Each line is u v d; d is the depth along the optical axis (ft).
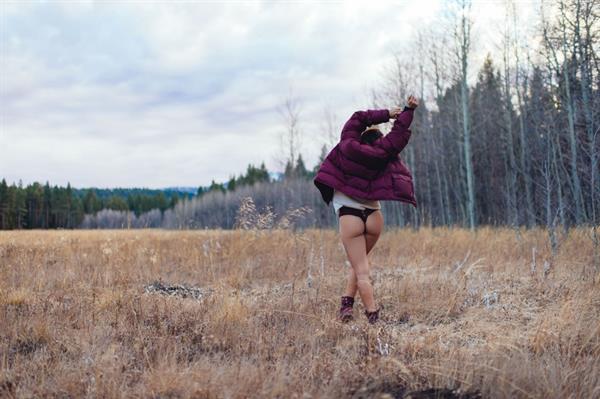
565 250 25.88
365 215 15.29
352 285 15.62
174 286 23.57
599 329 12.58
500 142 105.70
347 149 14.75
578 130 50.60
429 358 11.76
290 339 13.58
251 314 16.42
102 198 459.32
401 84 101.19
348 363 11.57
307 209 39.86
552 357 11.27
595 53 60.23
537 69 77.46
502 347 11.84
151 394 10.03
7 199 326.03
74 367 11.64
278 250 33.55
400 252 34.94
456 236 39.14
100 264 27.76
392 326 15.49
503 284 20.45
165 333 14.07
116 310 16.70
